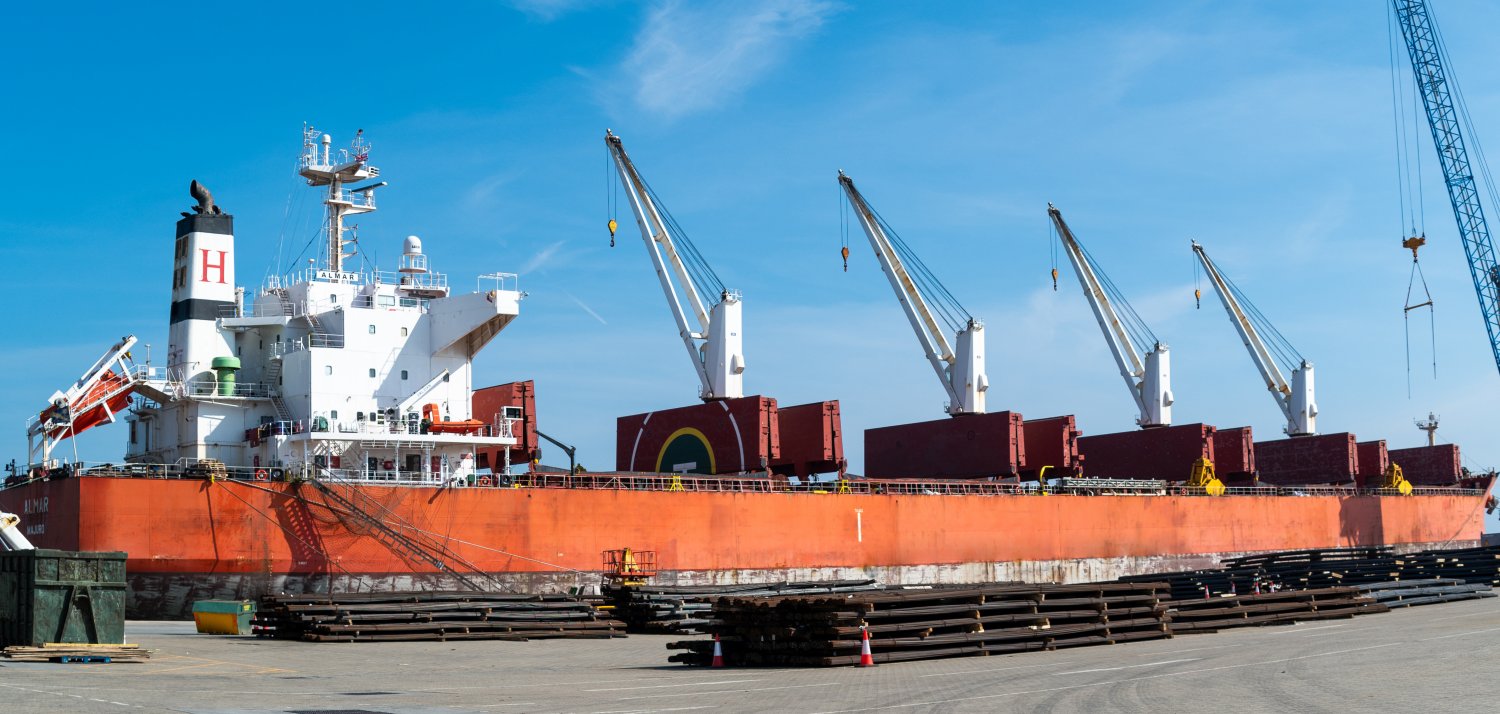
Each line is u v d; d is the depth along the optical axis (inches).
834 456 2829.7
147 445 2374.5
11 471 2178.9
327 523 2075.5
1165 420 3909.9
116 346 2162.9
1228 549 3545.8
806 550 2645.2
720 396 2866.6
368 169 2447.1
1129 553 3292.3
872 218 3508.9
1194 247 4510.3
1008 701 869.2
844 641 1176.2
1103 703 848.9
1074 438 3348.9
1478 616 1630.2
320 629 1526.8
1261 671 1029.2
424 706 885.8
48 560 1205.7
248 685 1019.9
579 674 1154.0
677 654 1310.3
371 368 2282.2
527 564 2242.9
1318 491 3993.6
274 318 2305.6
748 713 832.3
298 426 2181.3
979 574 2962.6
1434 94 3907.5
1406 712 776.9
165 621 1955.0
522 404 2513.5
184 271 2309.3
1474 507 4520.2
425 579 2142.0
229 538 1998.0
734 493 2544.3
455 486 2192.4
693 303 2974.9
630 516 2380.7
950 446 3334.2
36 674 1040.2
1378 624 1578.5
